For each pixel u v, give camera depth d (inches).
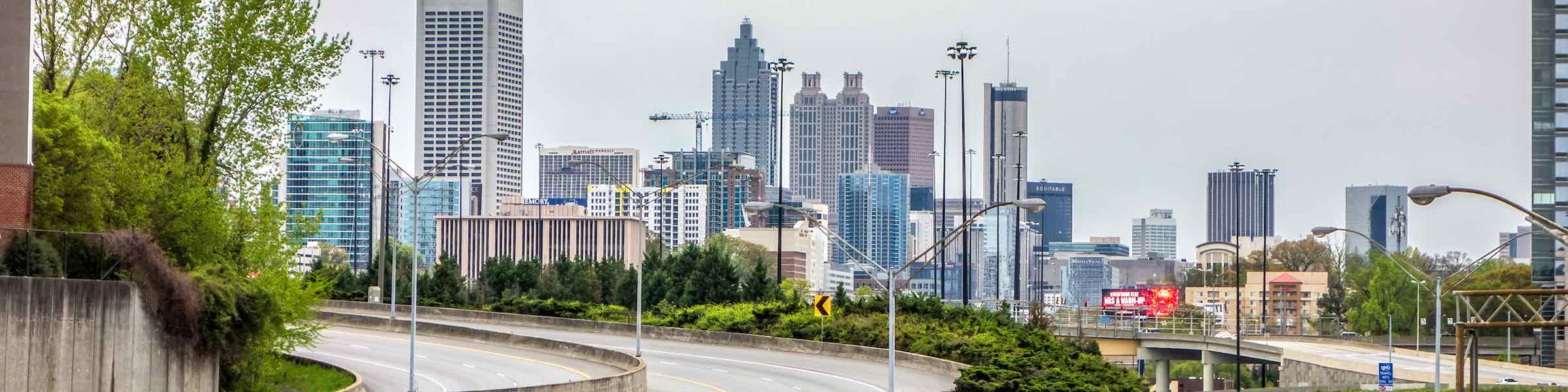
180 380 3548.2
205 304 3617.1
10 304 2984.7
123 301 3309.5
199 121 4033.0
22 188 3277.6
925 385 5290.4
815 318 6628.9
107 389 3255.4
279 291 4035.4
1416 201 2913.4
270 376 4338.1
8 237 3107.8
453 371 5211.6
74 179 3634.4
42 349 3065.9
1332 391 6761.8
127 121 3956.7
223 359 3791.8
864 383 5339.6
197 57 4035.4
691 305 7642.7
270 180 4143.7
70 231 3540.8
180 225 3855.8
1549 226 2886.3
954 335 6166.3
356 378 4682.6
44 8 3949.3
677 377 5403.5
